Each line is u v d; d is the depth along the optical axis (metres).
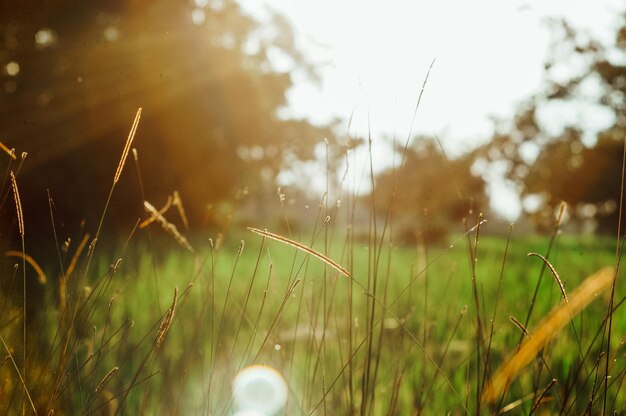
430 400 2.01
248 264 5.32
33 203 12.35
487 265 4.70
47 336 1.98
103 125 11.74
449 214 21.06
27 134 12.19
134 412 1.99
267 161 19.89
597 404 1.80
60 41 11.24
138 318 2.76
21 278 2.27
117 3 12.26
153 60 11.27
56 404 1.69
